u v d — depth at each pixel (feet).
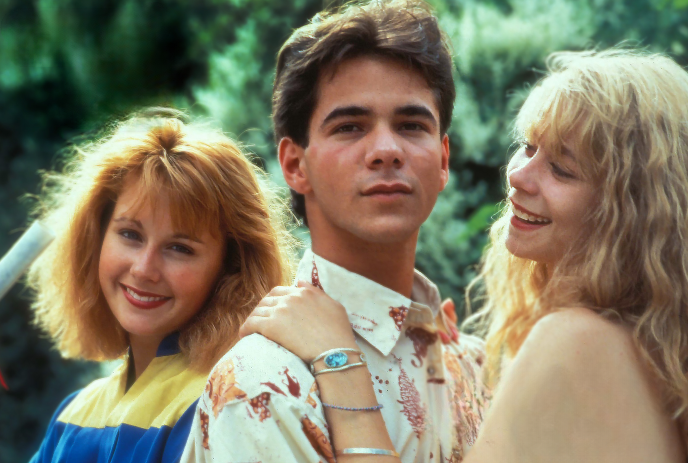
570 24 36.91
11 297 45.50
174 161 18.04
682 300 14.30
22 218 48.67
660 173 14.55
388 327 15.60
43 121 59.57
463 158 35.12
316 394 14.14
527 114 16.22
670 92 14.98
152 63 62.28
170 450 16.66
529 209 15.49
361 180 14.80
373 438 13.91
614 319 14.44
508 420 13.94
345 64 15.03
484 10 37.52
